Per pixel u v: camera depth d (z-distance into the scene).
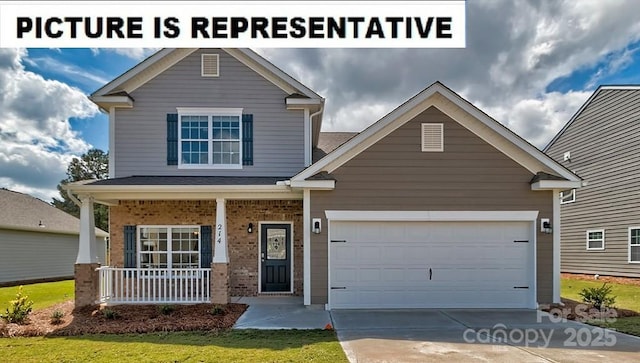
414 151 10.91
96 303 10.65
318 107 13.34
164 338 7.66
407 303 10.80
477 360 6.30
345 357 6.42
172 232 12.77
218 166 13.01
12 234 19.62
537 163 10.93
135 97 13.00
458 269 10.91
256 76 13.30
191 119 13.14
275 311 10.21
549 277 10.85
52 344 7.29
